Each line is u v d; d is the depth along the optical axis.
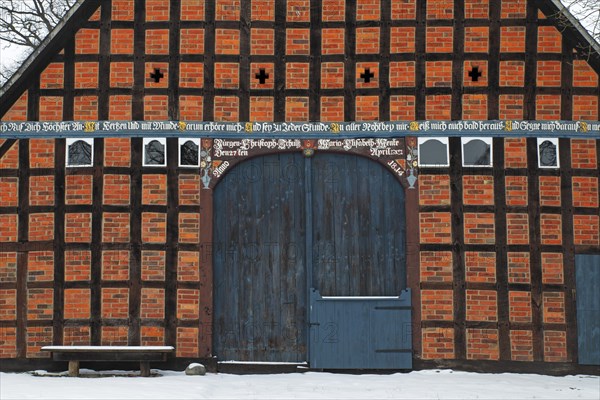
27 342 13.99
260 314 14.24
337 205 14.38
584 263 14.06
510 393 12.47
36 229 14.17
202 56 14.52
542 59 14.39
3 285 14.09
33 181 14.26
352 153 14.38
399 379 13.44
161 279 14.10
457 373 13.86
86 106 14.38
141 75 14.45
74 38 14.52
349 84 14.47
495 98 14.35
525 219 14.16
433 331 14.02
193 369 13.71
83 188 14.23
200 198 14.28
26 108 14.37
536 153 14.27
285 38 14.57
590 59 14.34
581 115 14.32
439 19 14.50
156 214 14.21
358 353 14.04
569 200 14.20
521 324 13.98
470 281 14.06
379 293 14.21
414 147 14.33
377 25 14.55
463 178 14.26
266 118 14.44
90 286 14.05
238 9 14.61
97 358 13.48
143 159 14.31
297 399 11.95
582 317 13.98
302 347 14.20
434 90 14.40
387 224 14.32
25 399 11.62
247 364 14.03
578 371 13.88
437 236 14.16
